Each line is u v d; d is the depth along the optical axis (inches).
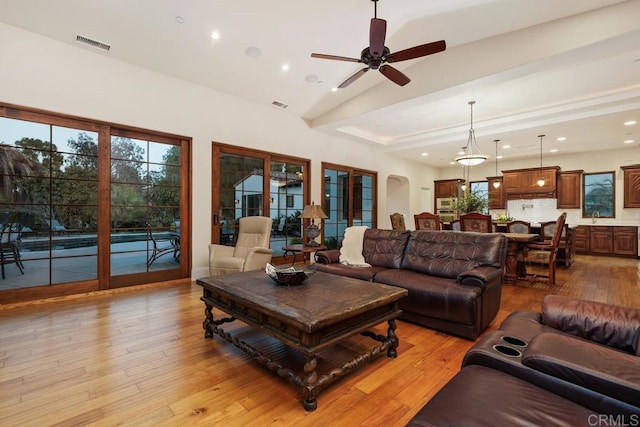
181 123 171.9
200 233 179.9
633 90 175.9
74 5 116.1
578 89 178.9
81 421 59.6
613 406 36.3
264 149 211.5
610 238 291.7
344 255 154.7
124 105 152.6
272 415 62.3
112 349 89.8
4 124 125.8
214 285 93.4
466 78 148.6
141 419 60.4
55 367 79.4
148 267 163.6
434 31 136.0
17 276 130.0
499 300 119.2
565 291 161.2
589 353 42.5
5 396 66.9
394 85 179.8
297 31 135.9
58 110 134.7
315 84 184.4
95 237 147.7
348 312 71.1
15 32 125.0
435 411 38.4
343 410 64.2
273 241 221.0
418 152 322.0
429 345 95.8
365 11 123.9
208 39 139.0
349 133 262.2
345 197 280.5
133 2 116.3
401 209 378.9
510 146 291.6
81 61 140.6
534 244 185.6
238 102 197.0
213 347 91.9
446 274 121.0
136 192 159.6
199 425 59.1
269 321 77.3
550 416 36.4
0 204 126.3
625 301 141.9
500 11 121.1
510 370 46.4
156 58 151.0
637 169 285.3
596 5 113.3
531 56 129.8
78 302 133.3
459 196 394.0
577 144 281.4
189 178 176.7
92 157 145.9
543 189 319.6
